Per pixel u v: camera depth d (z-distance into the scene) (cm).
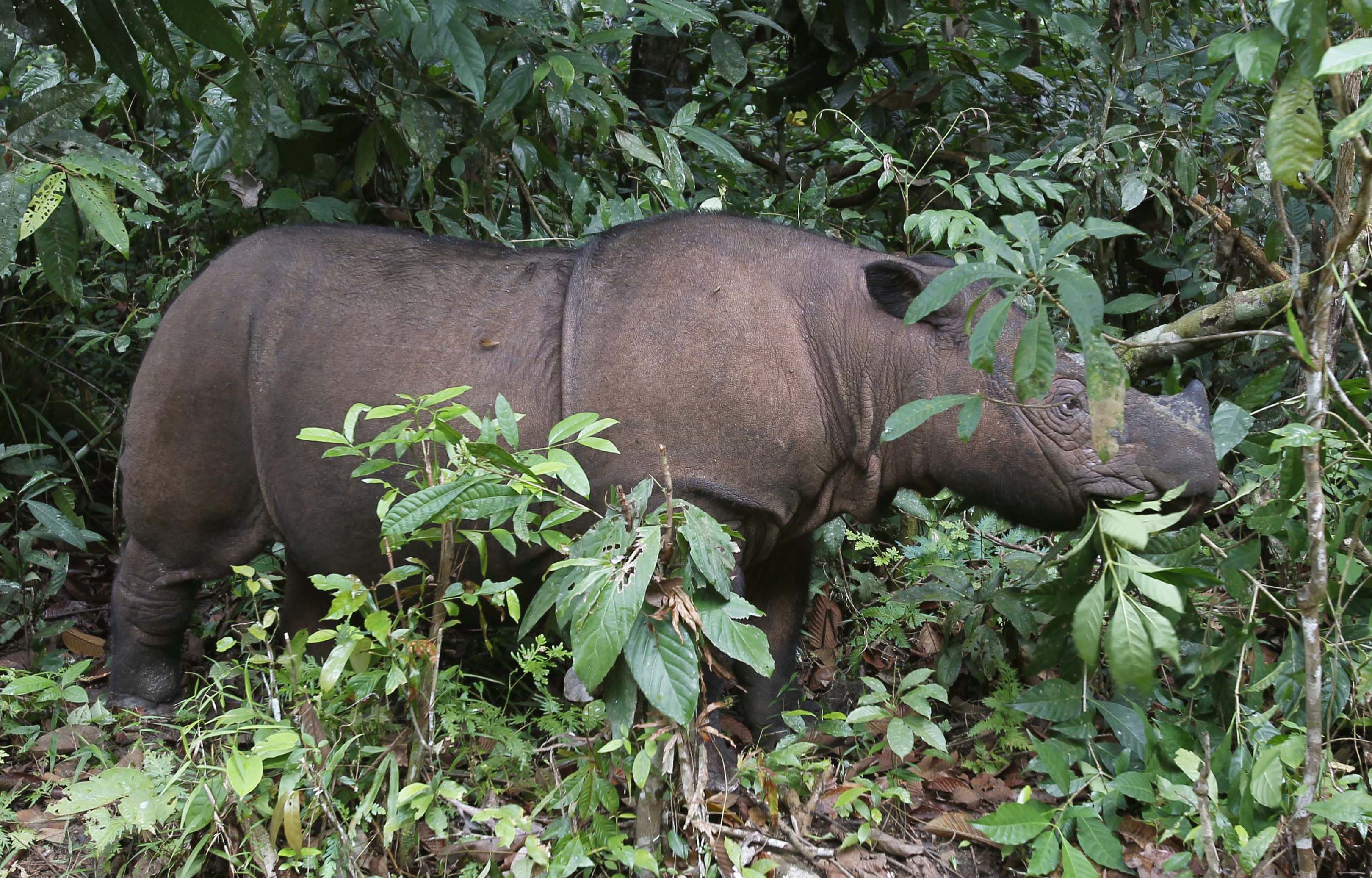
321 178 491
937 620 445
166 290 516
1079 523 347
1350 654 332
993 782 364
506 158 482
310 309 370
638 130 503
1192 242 525
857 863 319
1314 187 315
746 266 355
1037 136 589
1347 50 199
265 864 277
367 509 359
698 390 337
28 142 332
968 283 250
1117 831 331
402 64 456
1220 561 351
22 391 524
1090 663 274
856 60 559
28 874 308
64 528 437
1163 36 539
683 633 265
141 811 285
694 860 290
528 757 327
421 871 297
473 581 361
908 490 448
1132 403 335
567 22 433
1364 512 305
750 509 343
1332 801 270
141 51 439
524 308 361
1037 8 514
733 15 530
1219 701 350
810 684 443
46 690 348
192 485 379
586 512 299
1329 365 296
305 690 304
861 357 356
